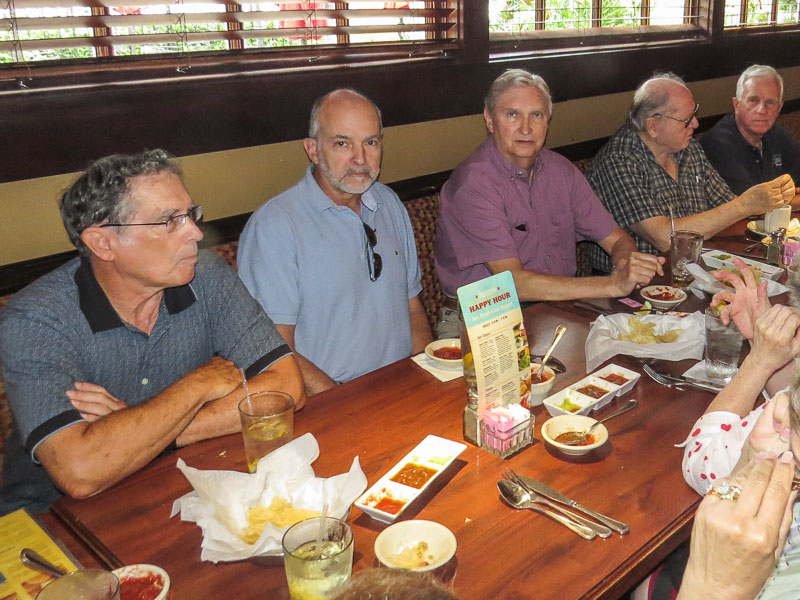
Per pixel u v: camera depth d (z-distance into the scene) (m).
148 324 1.63
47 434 1.36
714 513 0.88
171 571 1.08
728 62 4.20
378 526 1.17
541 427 1.46
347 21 2.60
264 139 2.50
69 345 1.50
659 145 2.97
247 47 2.45
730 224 2.76
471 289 1.33
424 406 1.54
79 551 1.14
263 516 1.16
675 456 1.35
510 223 2.58
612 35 3.57
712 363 1.63
